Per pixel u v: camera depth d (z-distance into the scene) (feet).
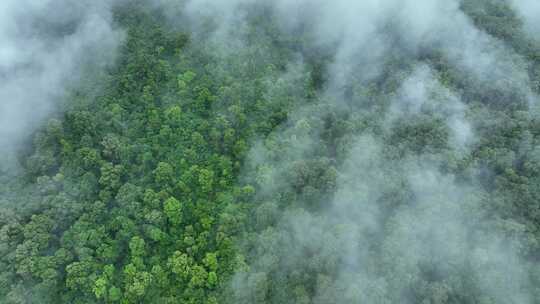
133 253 379.76
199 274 368.27
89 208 395.75
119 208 402.93
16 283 361.30
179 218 399.24
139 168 427.33
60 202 391.45
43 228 377.91
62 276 370.94
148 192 400.26
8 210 382.42
